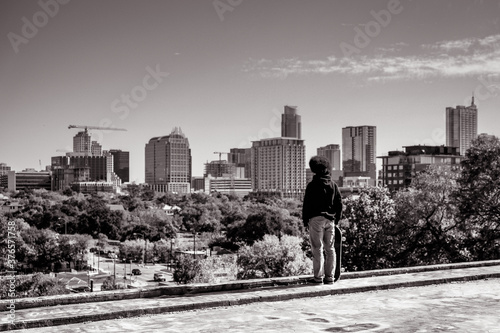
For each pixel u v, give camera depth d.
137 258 152.50
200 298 10.00
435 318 8.80
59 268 128.38
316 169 11.73
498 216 37.06
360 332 7.87
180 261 69.44
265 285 11.42
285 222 147.38
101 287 91.62
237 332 7.90
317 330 8.01
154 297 10.34
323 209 11.58
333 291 11.06
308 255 55.09
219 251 149.50
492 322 8.49
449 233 40.47
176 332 7.93
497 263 14.91
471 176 37.34
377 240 40.22
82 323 8.58
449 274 12.95
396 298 10.66
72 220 186.00
